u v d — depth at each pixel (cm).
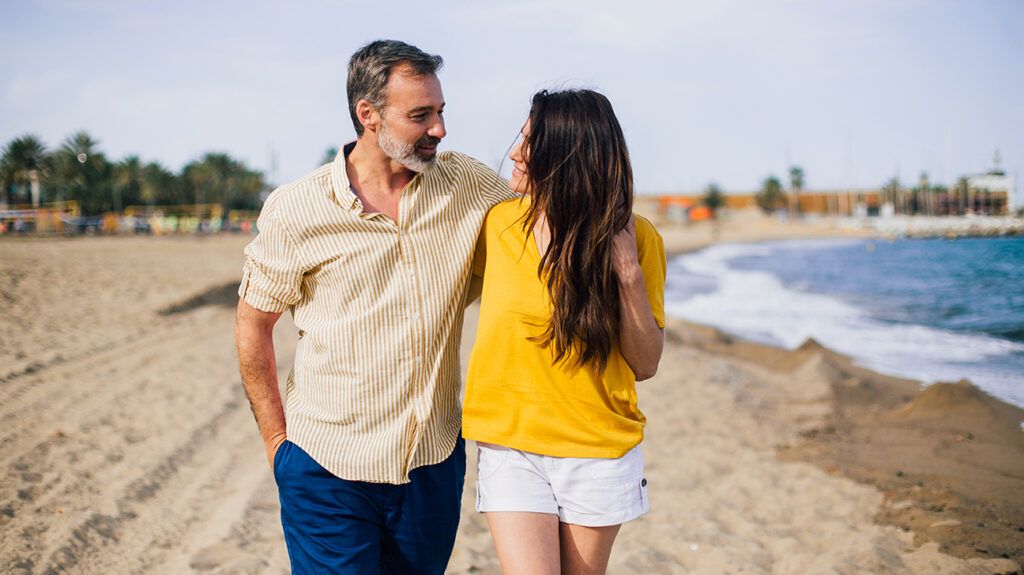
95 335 925
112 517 409
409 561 232
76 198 6256
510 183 225
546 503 212
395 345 215
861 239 9381
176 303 1202
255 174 7981
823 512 499
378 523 226
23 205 5662
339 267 214
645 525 471
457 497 234
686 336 1336
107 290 1266
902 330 1521
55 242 2512
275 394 233
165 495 450
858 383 924
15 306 1048
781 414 809
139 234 4047
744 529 466
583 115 203
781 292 2516
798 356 1136
